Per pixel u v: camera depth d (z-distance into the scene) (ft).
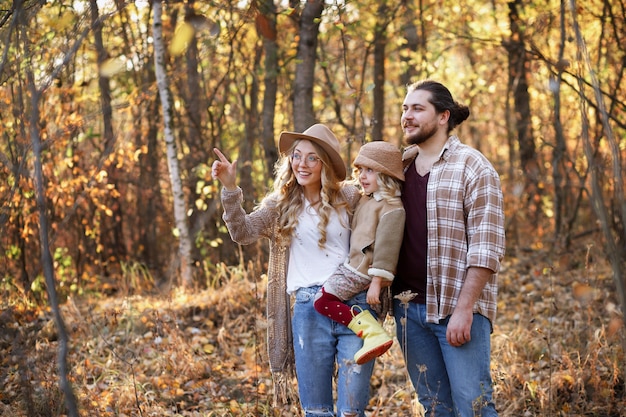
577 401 13.64
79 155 24.73
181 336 17.65
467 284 10.05
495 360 15.46
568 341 16.28
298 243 10.91
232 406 13.87
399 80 33.58
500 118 39.73
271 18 22.63
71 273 26.32
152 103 29.37
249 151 28.37
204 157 28.55
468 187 10.27
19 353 11.82
